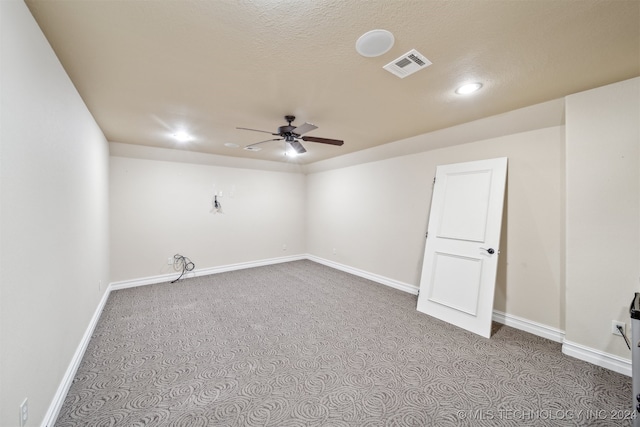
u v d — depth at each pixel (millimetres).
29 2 1255
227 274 5059
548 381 2018
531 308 2805
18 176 1227
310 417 1681
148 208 4406
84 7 1284
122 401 1800
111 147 3955
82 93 2246
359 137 3666
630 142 2033
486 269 2869
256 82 2064
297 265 5789
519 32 1468
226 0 1232
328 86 2131
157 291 4070
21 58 1244
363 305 3547
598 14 1318
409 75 1956
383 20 1373
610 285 2145
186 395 1867
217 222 5129
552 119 2568
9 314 1149
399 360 2301
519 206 2871
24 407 1271
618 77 1991
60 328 1761
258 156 5016
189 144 4062
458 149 3410
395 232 4285
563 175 2580
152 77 1988
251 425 1616
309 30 1452
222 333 2773
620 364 2104
